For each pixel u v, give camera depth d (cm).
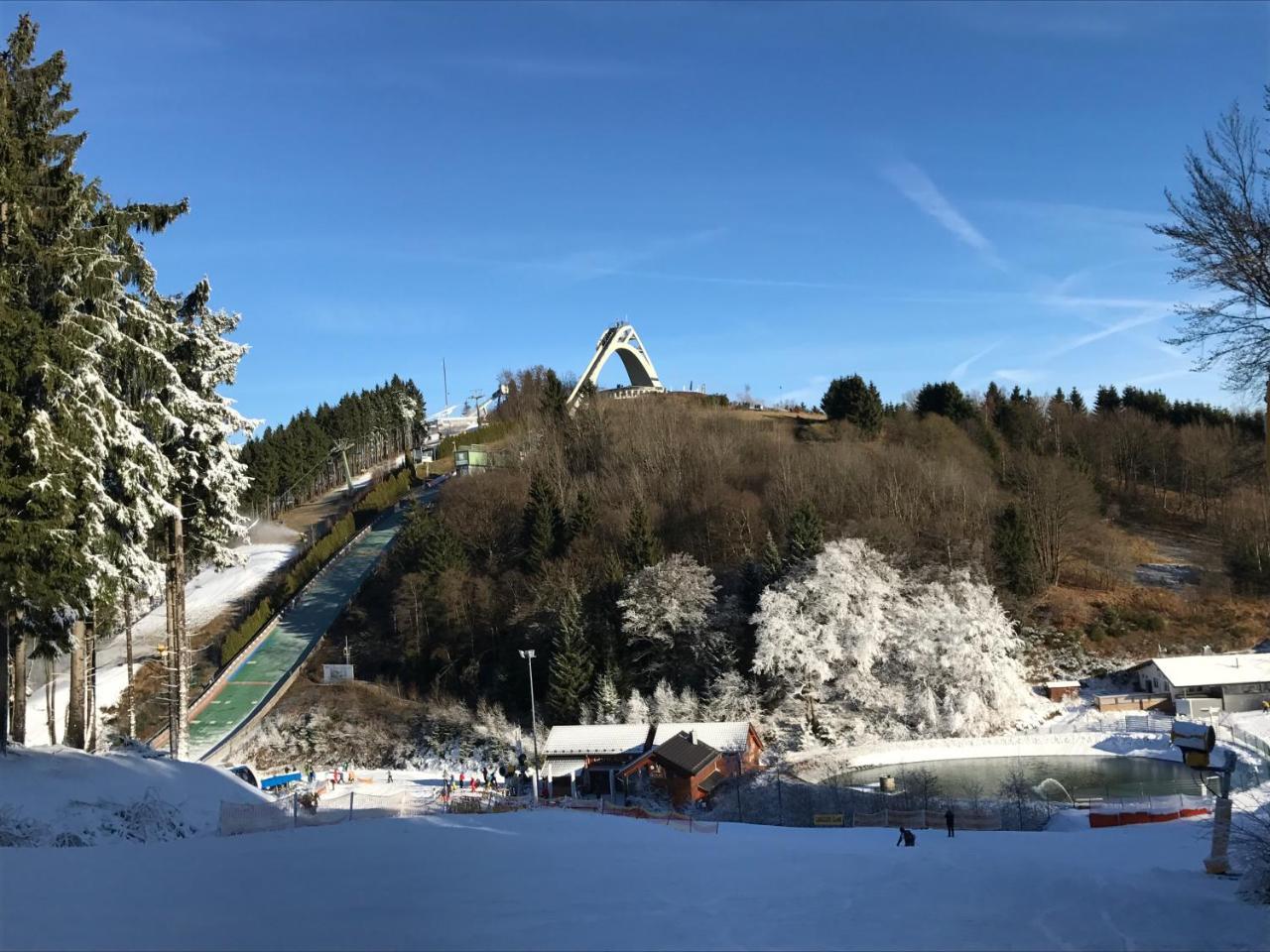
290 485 14712
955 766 5762
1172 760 5578
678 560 7125
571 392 15612
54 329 2642
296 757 6219
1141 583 8700
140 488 3066
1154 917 1195
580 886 1468
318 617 8925
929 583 7350
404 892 1418
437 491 12738
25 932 1131
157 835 2400
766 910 1264
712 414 12344
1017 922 1173
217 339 4050
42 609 2730
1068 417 12812
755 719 6481
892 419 13275
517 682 7006
